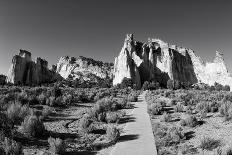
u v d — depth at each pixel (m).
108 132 12.45
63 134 12.89
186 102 25.72
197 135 12.77
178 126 15.11
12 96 22.09
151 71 162.38
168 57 169.88
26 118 12.44
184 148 10.38
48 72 153.00
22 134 11.67
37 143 10.90
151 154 9.84
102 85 113.12
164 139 11.80
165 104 25.20
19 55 142.25
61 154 9.78
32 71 138.62
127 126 15.42
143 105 27.98
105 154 10.23
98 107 19.88
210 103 21.14
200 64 191.62
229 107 17.72
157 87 101.06
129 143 11.50
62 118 17.47
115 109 23.48
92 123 16.28
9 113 13.59
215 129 13.77
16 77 131.00
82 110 21.42
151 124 15.85
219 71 180.00
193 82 182.00
